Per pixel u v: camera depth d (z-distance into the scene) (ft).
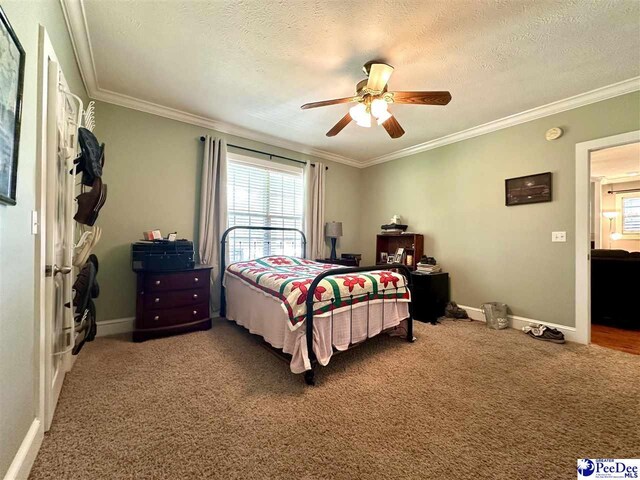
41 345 4.22
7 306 3.25
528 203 10.46
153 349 8.14
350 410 5.36
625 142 8.44
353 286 7.48
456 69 7.78
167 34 6.59
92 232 6.04
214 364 7.24
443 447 4.42
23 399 3.71
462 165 12.57
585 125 9.22
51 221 4.56
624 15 5.81
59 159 5.18
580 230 9.25
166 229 10.65
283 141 13.71
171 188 10.77
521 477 3.88
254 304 8.66
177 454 4.17
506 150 11.12
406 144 14.07
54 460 3.99
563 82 8.41
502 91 8.95
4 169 3.00
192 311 9.74
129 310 9.87
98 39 6.76
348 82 8.63
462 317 11.98
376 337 9.55
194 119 11.14
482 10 5.74
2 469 3.17
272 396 5.80
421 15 5.89
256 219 13.26
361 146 14.44
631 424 5.03
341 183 16.67
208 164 11.25
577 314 9.25
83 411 5.13
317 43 6.82
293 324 6.34
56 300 5.16
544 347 8.71
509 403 5.66
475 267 12.01
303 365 6.29
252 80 8.55
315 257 14.83
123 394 5.74
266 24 6.23
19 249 3.56
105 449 4.23
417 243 13.69
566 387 6.31
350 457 4.19
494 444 4.51
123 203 9.77
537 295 10.21
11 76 3.11
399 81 8.37
